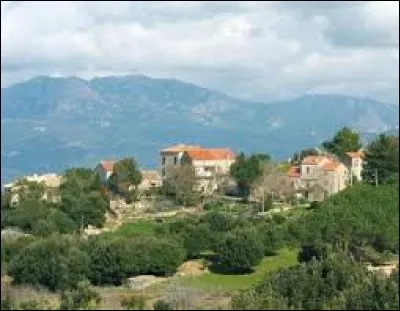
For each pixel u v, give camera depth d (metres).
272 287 77.12
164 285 93.44
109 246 97.62
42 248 88.31
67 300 71.88
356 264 85.69
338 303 70.81
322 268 81.00
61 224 111.75
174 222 121.31
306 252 103.12
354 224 105.56
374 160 119.81
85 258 92.31
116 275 96.69
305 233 108.12
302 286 75.75
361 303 70.88
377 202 111.12
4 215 105.38
